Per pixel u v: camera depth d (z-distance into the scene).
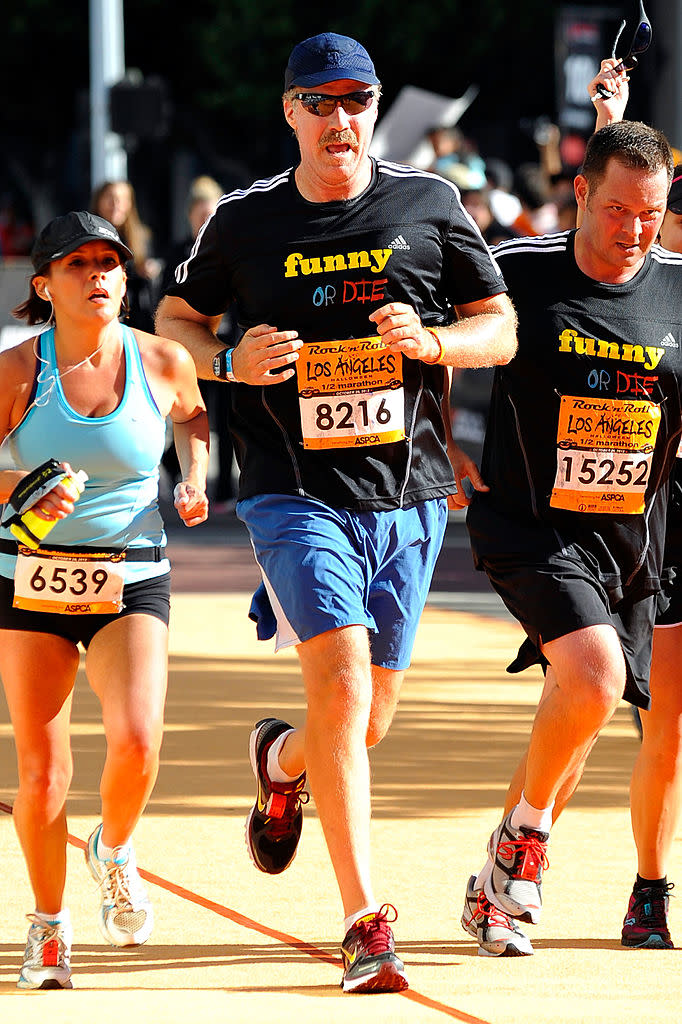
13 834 17.05
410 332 13.48
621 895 15.43
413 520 14.37
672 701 14.18
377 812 18.12
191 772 19.77
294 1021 12.05
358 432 14.16
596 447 14.05
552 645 13.60
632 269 14.19
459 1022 12.05
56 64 105.94
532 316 14.12
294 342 13.87
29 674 13.23
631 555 14.12
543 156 53.56
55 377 13.15
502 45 96.94
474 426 46.25
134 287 37.34
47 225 13.03
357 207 14.19
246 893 15.32
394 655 14.59
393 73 97.56
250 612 14.70
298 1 97.69
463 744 21.42
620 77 15.92
